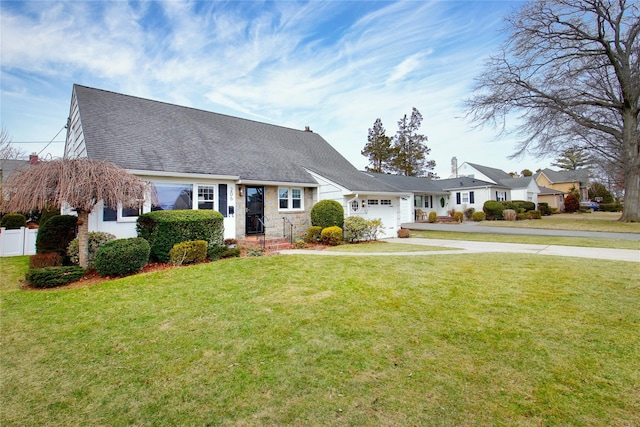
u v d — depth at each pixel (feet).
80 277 22.76
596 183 131.23
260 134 52.85
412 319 14.51
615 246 36.04
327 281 21.02
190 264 27.55
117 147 31.37
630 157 60.75
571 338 12.36
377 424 7.91
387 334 13.03
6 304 17.53
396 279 21.30
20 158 76.74
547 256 29.35
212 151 39.52
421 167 140.05
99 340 13.03
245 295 18.30
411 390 9.29
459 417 8.12
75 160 23.16
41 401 9.20
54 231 29.35
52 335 13.56
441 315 14.90
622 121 63.46
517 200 107.55
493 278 21.17
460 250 34.86
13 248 37.01
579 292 17.75
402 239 49.11
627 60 56.75
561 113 60.03
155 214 28.91
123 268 23.39
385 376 10.03
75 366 11.09
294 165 47.67
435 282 20.44
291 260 27.84
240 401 8.96
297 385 9.64
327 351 11.69
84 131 31.65
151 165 31.01
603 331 12.89
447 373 10.13
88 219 26.43
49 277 21.11
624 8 53.36
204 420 8.23
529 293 17.81
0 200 22.11
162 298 18.02
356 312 15.48
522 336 12.61
